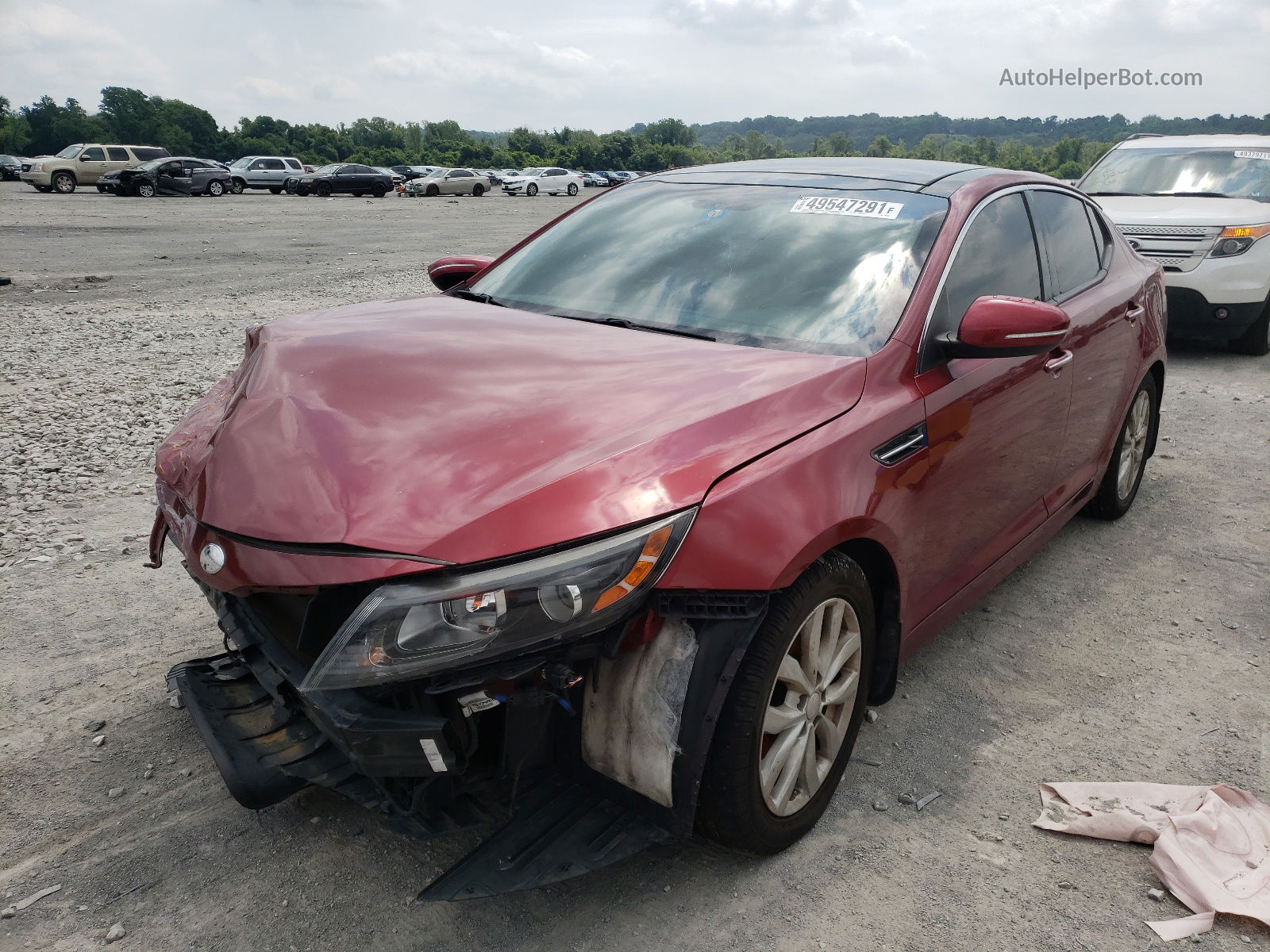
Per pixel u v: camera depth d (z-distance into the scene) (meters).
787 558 2.17
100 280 13.99
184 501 2.35
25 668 3.34
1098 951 2.20
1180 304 8.52
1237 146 9.64
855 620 2.55
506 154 160.12
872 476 2.47
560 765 2.30
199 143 170.88
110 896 2.33
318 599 2.05
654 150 180.75
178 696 3.05
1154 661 3.55
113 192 37.00
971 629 3.78
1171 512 5.07
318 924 2.25
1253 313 8.46
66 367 8.42
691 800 2.15
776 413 2.38
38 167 36.56
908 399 2.67
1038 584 4.19
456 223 26.77
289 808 2.66
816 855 2.50
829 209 3.28
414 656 1.90
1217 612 3.95
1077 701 3.28
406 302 3.36
